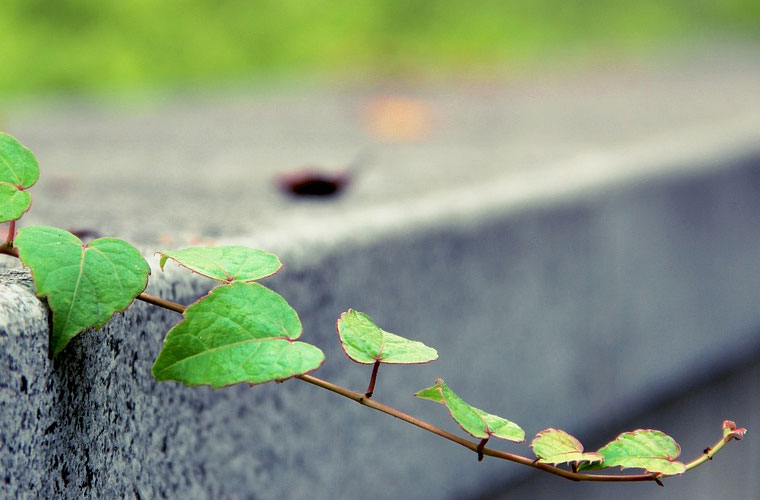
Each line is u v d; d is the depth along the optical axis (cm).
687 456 123
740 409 137
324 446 78
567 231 92
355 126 184
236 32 360
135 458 68
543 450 67
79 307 64
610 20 530
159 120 202
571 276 92
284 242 76
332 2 385
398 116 197
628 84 279
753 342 130
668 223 108
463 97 251
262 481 75
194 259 67
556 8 512
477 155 126
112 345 67
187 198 91
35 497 64
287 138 161
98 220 82
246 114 216
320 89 294
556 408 91
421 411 84
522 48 444
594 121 173
